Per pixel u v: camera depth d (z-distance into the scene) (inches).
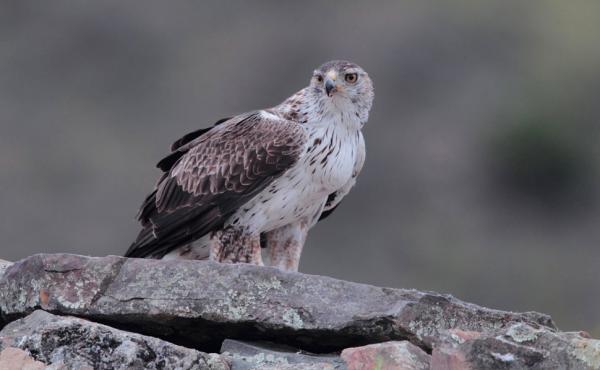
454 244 1063.6
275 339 276.7
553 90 1226.0
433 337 268.7
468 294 1016.9
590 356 249.1
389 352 259.6
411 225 1063.0
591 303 1016.9
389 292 272.5
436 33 1237.1
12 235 1016.9
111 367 253.9
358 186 1073.5
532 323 268.8
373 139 1151.0
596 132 1196.5
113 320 276.5
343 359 263.1
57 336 255.1
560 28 1274.6
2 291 281.0
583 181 1163.3
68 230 1026.1
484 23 1259.2
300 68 1209.4
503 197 1140.5
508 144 1160.2
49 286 277.1
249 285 273.9
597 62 1246.9
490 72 1238.9
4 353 253.4
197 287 274.2
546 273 1059.3
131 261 278.5
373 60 1228.5
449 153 1146.0
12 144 1136.2
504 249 1081.4
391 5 1250.6
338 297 272.5
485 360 254.2
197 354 259.8
